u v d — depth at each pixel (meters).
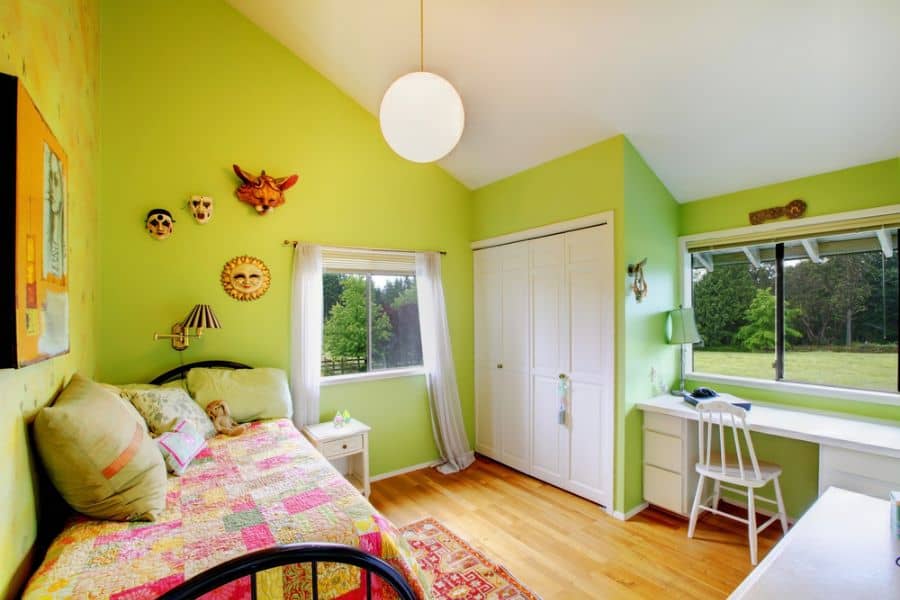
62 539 1.22
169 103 2.56
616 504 2.76
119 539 1.23
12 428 1.09
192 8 2.65
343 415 3.02
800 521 1.28
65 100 1.60
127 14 2.44
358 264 3.31
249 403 2.46
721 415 2.34
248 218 2.82
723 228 3.05
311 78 3.09
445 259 3.82
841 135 2.31
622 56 2.21
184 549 1.19
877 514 1.32
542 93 2.62
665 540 2.46
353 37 2.69
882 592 0.96
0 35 1.01
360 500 1.53
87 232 2.02
